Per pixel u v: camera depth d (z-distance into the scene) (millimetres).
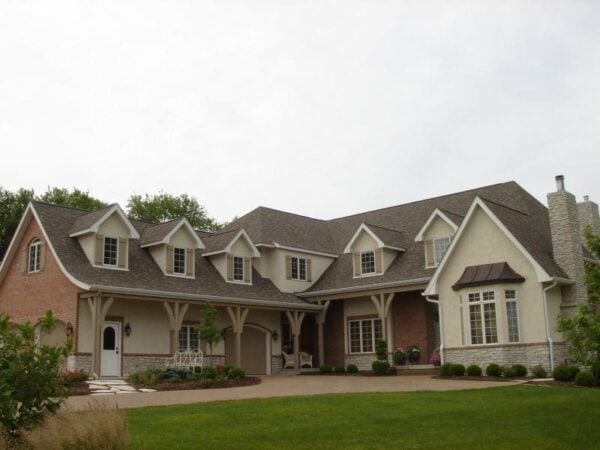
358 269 33625
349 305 34062
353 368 30984
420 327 30828
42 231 27656
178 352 27141
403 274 31562
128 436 11039
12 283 29000
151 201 56562
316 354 35031
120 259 27953
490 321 25344
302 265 35750
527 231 26828
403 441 12000
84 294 25500
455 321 26562
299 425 13344
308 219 39844
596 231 32281
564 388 19438
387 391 19641
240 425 13336
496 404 15992
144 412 14992
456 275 26969
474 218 26859
